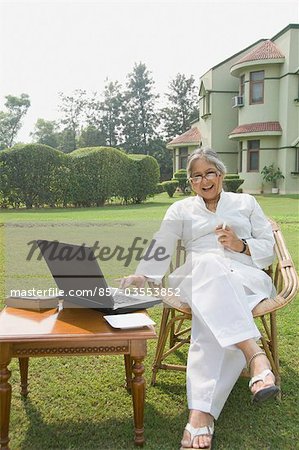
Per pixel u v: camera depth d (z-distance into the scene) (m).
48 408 2.30
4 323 2.01
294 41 16.97
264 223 2.76
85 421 2.19
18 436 2.06
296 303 3.99
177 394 2.46
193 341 2.21
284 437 2.05
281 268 2.61
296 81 17.19
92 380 2.61
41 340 1.85
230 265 2.50
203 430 1.96
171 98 46.88
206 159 2.63
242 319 2.08
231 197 2.77
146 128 47.16
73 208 15.48
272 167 18.02
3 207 15.91
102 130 48.03
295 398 2.40
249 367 2.02
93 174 16.39
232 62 20.50
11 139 59.09
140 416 1.97
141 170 17.34
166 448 1.97
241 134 18.42
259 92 18.39
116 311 2.09
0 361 1.87
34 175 15.77
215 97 20.73
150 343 3.19
